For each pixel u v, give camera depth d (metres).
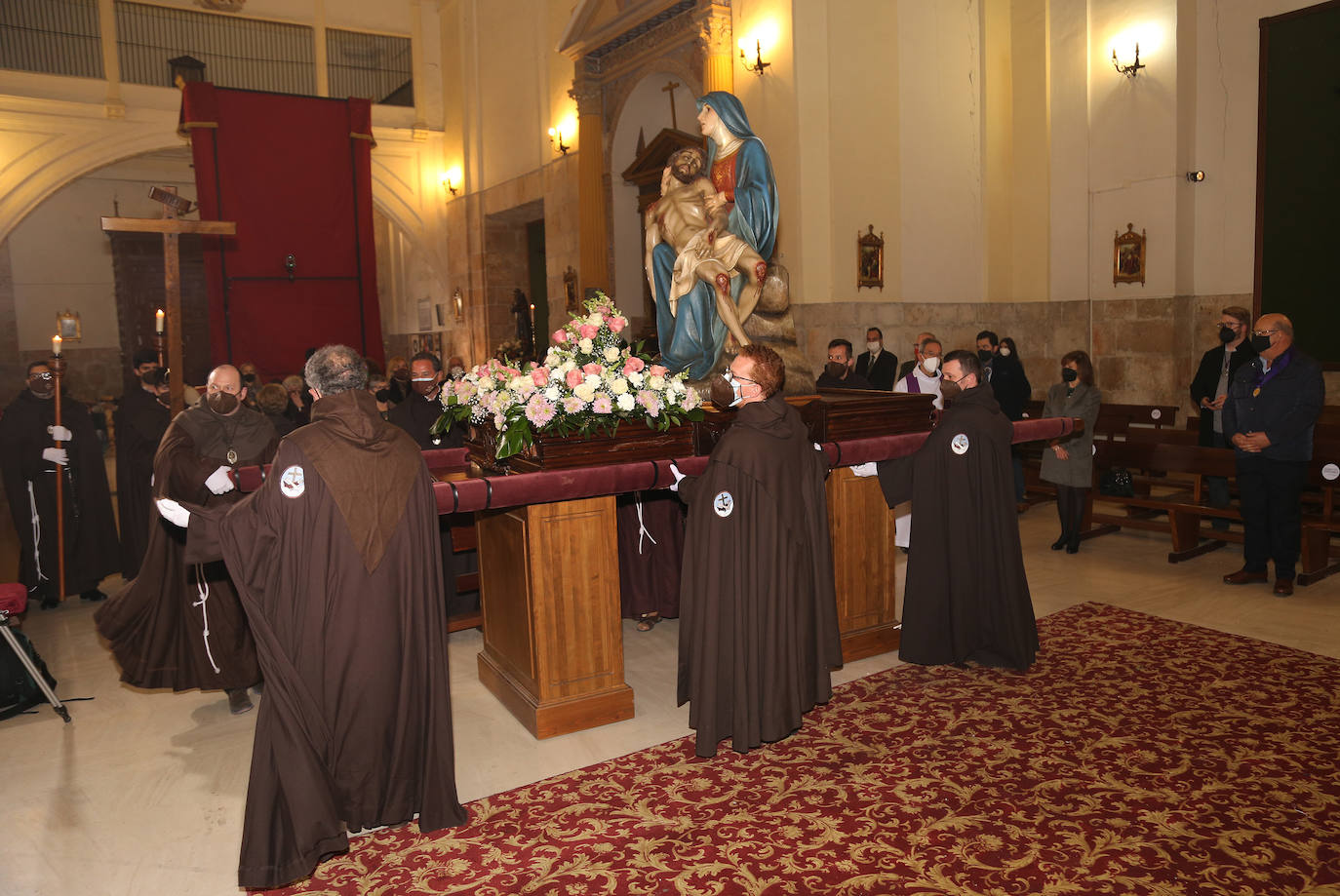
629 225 12.96
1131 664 4.47
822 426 4.40
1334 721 3.74
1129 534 7.44
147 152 14.67
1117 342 10.08
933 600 4.35
